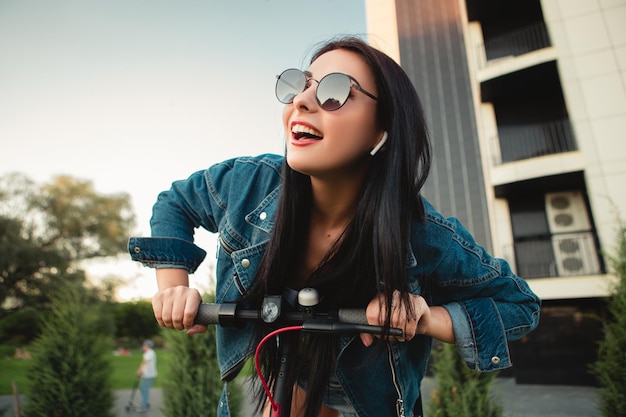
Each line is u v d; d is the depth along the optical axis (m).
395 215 0.76
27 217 20.16
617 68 8.48
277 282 0.91
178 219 1.08
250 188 1.07
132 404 7.25
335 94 0.75
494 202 9.59
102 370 4.91
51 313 5.05
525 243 9.29
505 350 0.94
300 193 0.90
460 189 9.73
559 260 8.98
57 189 21.08
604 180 8.07
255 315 0.79
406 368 1.02
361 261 0.84
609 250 7.72
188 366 4.29
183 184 1.16
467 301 0.98
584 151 8.35
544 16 9.38
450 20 10.70
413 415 1.14
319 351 0.93
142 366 7.43
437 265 0.98
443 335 0.92
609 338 4.14
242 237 1.04
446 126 10.18
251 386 1.03
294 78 0.84
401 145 0.80
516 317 1.00
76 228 21.22
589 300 8.43
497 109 10.23
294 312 0.80
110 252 21.14
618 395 3.85
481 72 9.59
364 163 0.84
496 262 1.06
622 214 7.82
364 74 0.82
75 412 4.50
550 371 8.42
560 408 6.23
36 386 4.57
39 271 19.08
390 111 0.81
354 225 0.84
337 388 1.11
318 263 0.97
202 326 0.87
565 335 8.46
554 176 8.62
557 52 8.93
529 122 9.93
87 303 5.42
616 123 8.24
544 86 9.63
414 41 10.78
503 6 10.45
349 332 0.73
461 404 3.64
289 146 0.79
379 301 0.74
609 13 8.80
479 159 9.75
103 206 21.88
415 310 0.76
